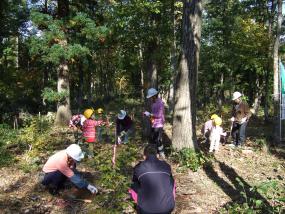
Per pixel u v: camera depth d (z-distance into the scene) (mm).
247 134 17672
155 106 10469
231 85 31609
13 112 19875
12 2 22875
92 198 7750
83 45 18406
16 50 24328
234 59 29219
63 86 18516
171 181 5473
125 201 7355
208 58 30797
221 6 29047
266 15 25875
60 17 18359
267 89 25391
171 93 26750
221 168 10078
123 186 7781
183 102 10828
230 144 12891
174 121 10977
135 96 52094
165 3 16984
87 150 10531
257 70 28906
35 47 16922
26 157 10469
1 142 12117
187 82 10797
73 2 19172
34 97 27266
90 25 17094
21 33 27547
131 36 17406
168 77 28797
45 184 7762
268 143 13500
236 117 12766
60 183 7809
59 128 17031
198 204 7680
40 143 11344
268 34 25391
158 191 5242
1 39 23422
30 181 8734
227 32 29172
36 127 13250
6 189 8234
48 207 7336
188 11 10750
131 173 9195
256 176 9531
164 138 13992
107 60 39000
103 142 13094
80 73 33469
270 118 27188
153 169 5371
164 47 17594
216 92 37906
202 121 21422
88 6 19688
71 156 7406
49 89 18125
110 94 50812
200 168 9891
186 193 8180
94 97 49969
